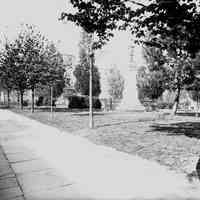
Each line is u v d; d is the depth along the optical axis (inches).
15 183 191.5
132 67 1219.2
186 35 251.1
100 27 261.6
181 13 220.7
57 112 1008.9
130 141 343.9
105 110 1194.0
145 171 217.2
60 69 1096.2
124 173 212.7
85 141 364.5
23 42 1032.8
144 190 175.2
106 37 283.4
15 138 393.4
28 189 179.6
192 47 260.8
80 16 252.2
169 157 255.9
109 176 206.2
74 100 1419.8
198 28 230.8
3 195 169.5
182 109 1264.8
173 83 712.4
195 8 219.8
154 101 1143.6
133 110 1152.8
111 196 166.2
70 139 382.6
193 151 275.3
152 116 742.5
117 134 401.1
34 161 254.5
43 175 210.5
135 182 190.9
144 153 278.8
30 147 322.7
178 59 631.8
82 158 264.5
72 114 879.7
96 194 169.8
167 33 254.8
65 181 195.3
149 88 920.3
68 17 255.8
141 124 535.5
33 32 1050.7
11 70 1023.6
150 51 751.7
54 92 1610.5
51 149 311.1
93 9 247.8
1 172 218.7
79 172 217.5
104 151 296.2
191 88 697.0
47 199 162.7
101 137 382.6
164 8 220.1
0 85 1565.0
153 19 235.8
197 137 363.9
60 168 229.8
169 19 230.7
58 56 1129.4
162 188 177.9
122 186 183.3
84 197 164.9
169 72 700.7
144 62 932.0
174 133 404.5
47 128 516.1
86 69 1706.4
